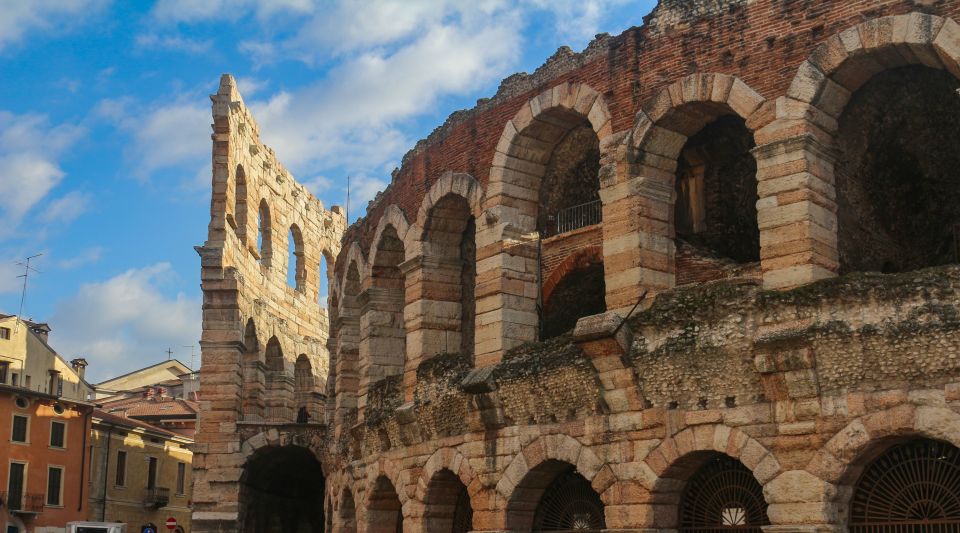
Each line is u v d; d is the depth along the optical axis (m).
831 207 28.67
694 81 30.89
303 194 73.50
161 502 90.38
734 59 30.27
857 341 25.64
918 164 33.50
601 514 32.41
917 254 33.72
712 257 32.66
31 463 78.31
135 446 88.88
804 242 27.83
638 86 32.53
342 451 49.16
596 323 29.97
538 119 36.03
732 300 28.06
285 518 68.00
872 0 27.83
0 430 77.00
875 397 25.38
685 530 29.56
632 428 29.83
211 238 57.56
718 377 28.12
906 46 27.19
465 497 37.81
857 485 26.30
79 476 81.38
